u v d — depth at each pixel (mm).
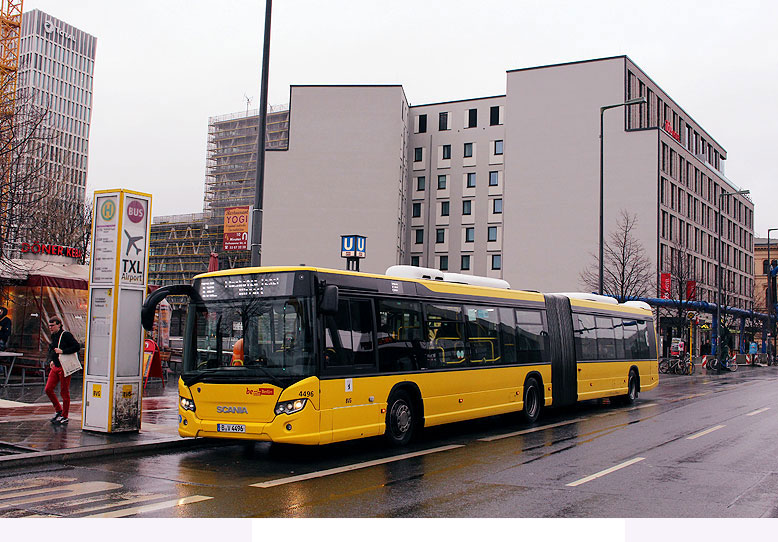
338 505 7734
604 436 13852
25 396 17312
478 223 70312
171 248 105125
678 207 61969
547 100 61031
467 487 8781
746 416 17781
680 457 11297
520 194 61125
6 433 11938
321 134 66938
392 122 66188
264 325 10641
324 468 10117
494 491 8555
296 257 66000
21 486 8664
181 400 11094
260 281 10852
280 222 66625
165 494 8281
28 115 27516
